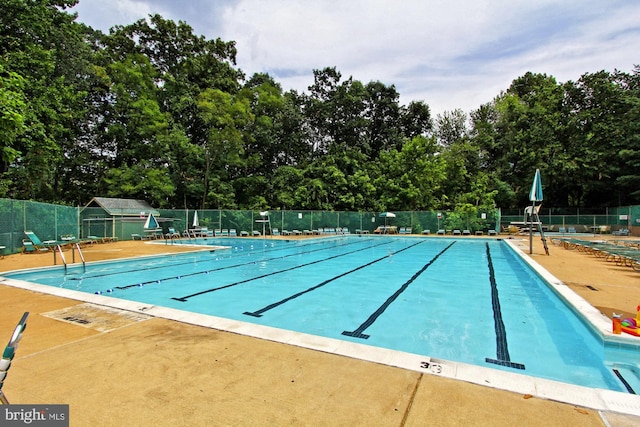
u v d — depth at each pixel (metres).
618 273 7.98
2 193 16.53
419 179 28.84
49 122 17.20
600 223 27.39
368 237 23.73
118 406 2.33
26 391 2.52
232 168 30.53
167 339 3.66
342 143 31.56
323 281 8.44
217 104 25.80
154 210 21.88
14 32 15.58
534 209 12.36
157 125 24.22
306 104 34.94
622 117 28.33
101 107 26.27
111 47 26.91
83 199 27.23
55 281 8.37
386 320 5.20
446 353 3.91
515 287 7.64
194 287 7.70
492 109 37.09
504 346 4.12
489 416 2.18
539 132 30.73
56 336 3.76
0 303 5.23
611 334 3.83
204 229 22.33
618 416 2.17
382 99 35.03
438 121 40.59
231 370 2.89
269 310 5.78
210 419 2.17
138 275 9.24
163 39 28.11
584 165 28.16
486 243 19.45
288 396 2.46
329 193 28.64
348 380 2.71
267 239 21.06
